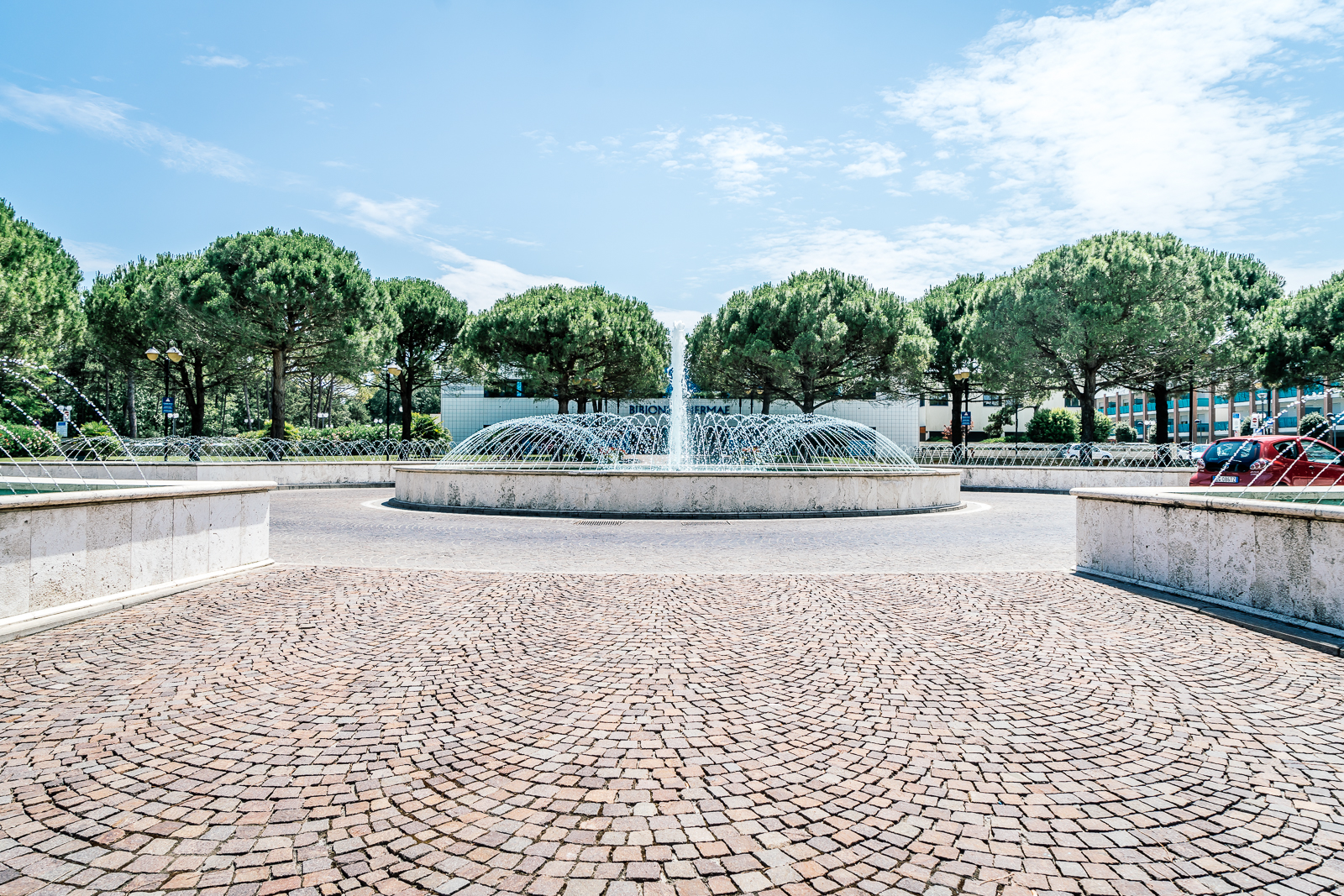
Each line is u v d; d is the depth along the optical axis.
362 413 67.12
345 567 7.49
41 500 5.08
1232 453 12.59
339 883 2.21
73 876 2.22
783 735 3.34
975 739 3.30
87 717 3.48
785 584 6.70
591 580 6.86
